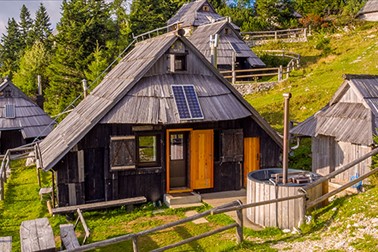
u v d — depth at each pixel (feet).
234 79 106.01
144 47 55.72
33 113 94.84
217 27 117.08
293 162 61.82
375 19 168.04
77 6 137.69
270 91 98.84
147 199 48.88
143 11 172.14
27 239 30.73
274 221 37.22
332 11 187.83
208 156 51.31
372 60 96.58
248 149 53.72
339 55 114.21
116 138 46.42
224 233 37.83
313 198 37.91
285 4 178.09
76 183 45.96
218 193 51.72
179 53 49.88
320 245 30.81
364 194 36.58
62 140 48.01
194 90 49.08
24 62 168.55
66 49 134.41
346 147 49.49
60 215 44.83
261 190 38.34
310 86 92.22
